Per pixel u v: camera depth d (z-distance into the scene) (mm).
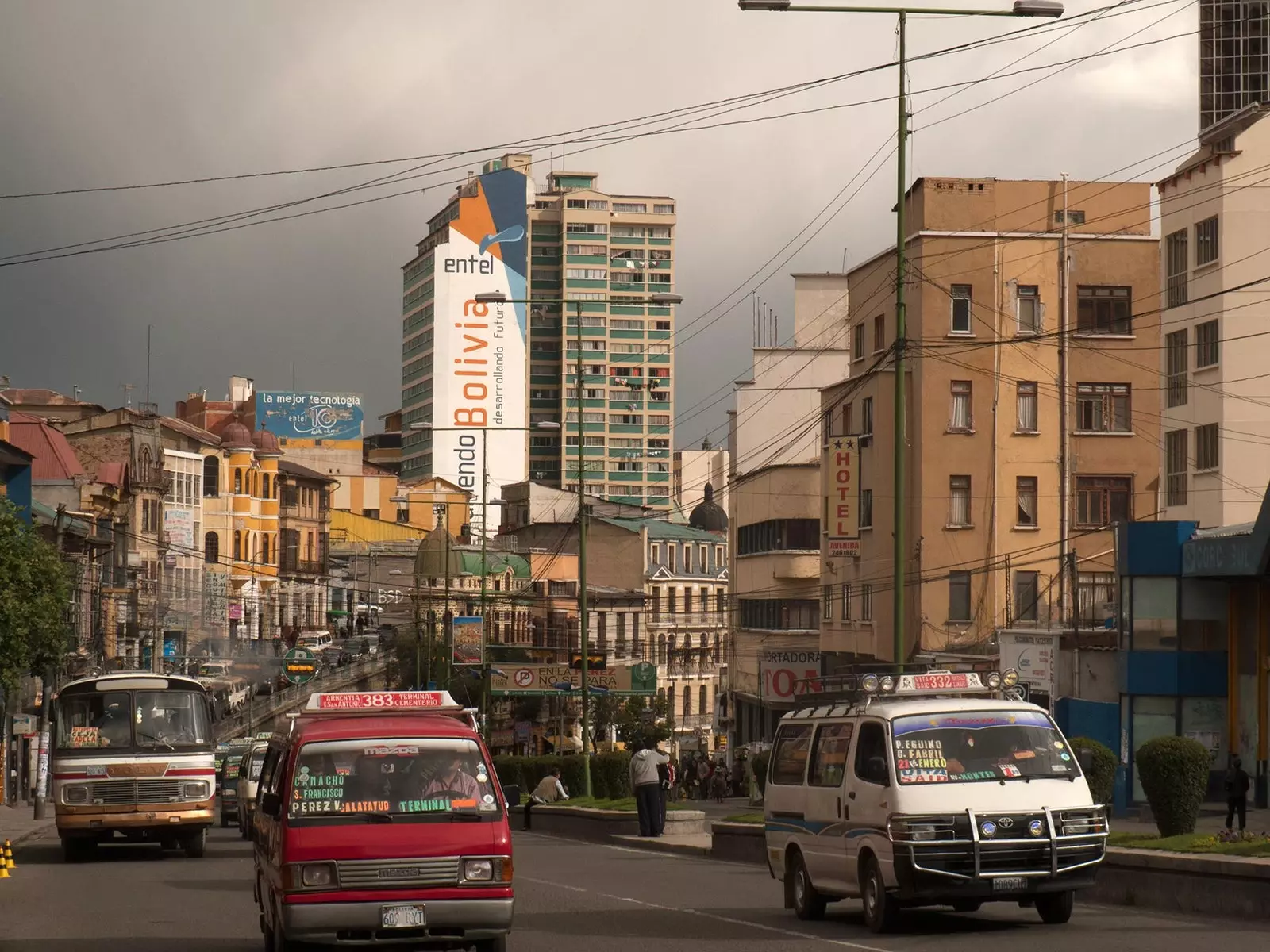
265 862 17172
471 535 156375
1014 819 18578
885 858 18750
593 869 31172
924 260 68875
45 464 97875
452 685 112375
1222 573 47281
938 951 16609
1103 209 70000
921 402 68438
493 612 130875
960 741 19234
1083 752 20094
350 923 15398
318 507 156125
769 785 22953
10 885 29109
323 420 182500
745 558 99750
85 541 89625
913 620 67812
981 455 68312
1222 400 59562
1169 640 49969
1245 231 59500
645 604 141250
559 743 112125
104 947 19000
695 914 21781
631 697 118500
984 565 68000
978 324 68938
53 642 47062
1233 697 49250
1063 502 68125
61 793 35156
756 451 105688
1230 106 75750
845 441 69500
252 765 47469
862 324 74938
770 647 93875
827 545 76812
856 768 19891
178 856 37656
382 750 16438
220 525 137875
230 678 122688
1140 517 68375
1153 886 20844
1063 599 62000
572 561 143250
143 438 116812
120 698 36000
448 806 16047
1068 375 68938
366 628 150000
